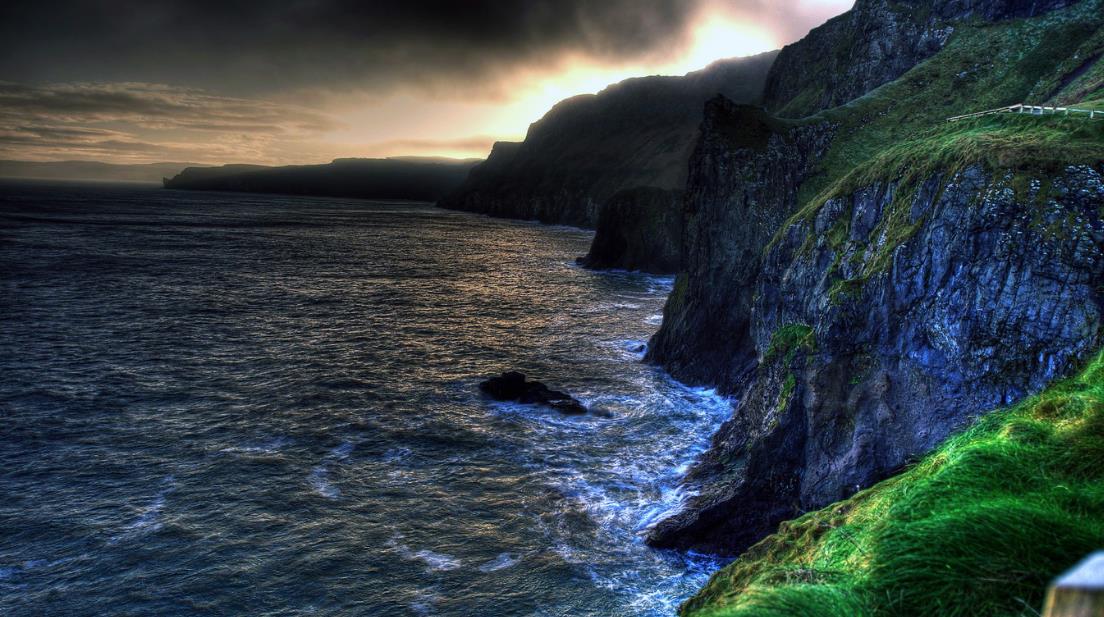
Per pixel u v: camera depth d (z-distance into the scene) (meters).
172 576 26.27
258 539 28.97
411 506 32.09
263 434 40.62
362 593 25.48
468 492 33.59
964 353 26.42
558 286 103.19
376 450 38.59
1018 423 7.81
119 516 30.50
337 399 47.31
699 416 45.19
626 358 60.47
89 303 78.50
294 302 84.44
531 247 167.12
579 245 176.00
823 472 29.75
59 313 72.12
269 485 33.91
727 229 54.75
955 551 5.21
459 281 105.94
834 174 57.31
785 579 6.53
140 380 50.41
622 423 43.56
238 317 74.38
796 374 32.44
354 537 29.30
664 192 125.00
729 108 58.94
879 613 5.10
